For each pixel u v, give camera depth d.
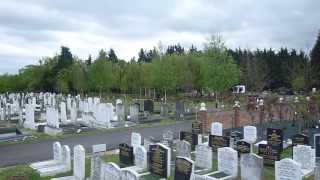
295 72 62.09
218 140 19.41
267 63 80.38
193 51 70.81
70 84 63.88
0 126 29.45
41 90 73.25
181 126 29.95
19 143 23.11
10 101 45.28
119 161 18.33
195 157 17.91
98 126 29.20
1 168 17.44
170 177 15.55
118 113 31.25
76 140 24.16
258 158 14.46
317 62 64.44
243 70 69.12
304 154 16.31
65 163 17.12
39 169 16.72
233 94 47.66
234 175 15.48
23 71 81.19
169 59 50.88
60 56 74.81
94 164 14.99
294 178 13.26
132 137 20.08
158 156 15.70
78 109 37.00
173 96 54.09
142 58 93.81
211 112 27.06
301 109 28.78
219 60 45.06
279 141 19.62
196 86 55.19
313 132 24.62
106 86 57.69
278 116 31.58
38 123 29.38
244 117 29.11
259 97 40.81
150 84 53.53
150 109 37.25
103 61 57.38
